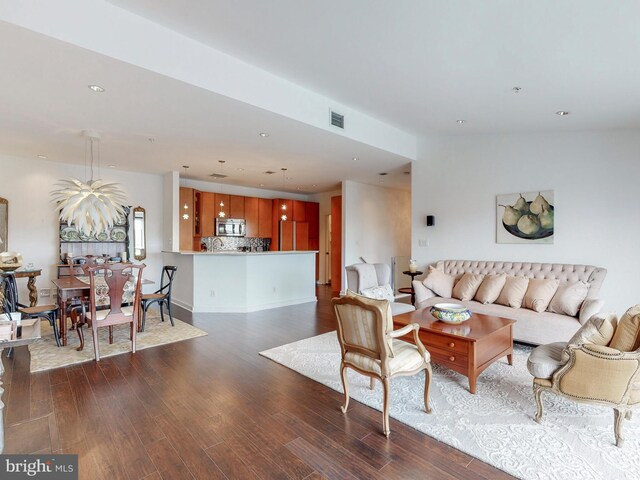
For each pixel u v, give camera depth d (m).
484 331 2.90
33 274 4.66
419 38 2.70
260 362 3.45
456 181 5.45
